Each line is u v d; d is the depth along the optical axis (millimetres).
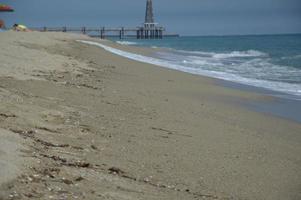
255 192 7410
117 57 28766
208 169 8234
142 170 7648
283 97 18188
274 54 46562
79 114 11250
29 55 21250
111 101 13578
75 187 6066
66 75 17703
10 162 6289
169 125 11406
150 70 23734
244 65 32344
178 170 7957
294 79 24016
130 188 6559
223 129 11805
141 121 11438
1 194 5320
